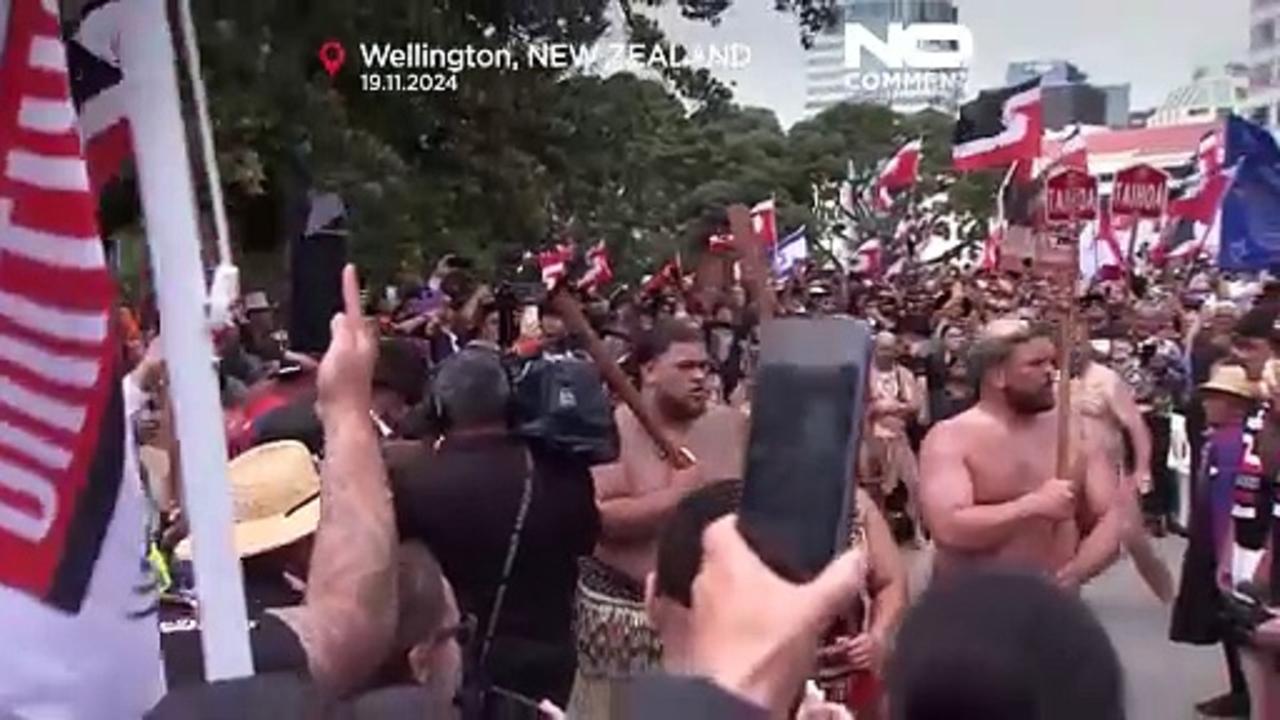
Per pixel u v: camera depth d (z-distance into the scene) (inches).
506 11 956.0
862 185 2891.2
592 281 946.1
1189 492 437.7
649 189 1565.0
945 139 2987.2
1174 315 1007.6
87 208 100.0
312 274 158.7
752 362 90.8
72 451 101.0
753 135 2623.0
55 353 100.8
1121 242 1644.9
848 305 1197.7
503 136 971.9
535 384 221.3
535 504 215.5
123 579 102.4
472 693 187.5
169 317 108.0
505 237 1008.2
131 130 107.8
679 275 1114.1
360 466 130.1
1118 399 358.6
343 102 795.4
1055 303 370.9
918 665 69.1
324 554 129.3
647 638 234.1
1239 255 688.4
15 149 100.2
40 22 99.4
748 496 75.9
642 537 241.6
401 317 689.0
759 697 73.2
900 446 568.4
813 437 75.6
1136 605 510.3
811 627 73.7
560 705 215.6
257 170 665.0
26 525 101.3
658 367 254.7
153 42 107.3
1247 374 389.4
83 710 101.3
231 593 108.7
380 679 130.9
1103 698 68.6
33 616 100.8
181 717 70.8
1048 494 255.4
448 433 217.9
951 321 993.5
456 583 213.5
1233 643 358.9
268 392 229.9
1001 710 68.6
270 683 72.3
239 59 697.0
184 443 108.4
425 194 932.0
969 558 257.8
